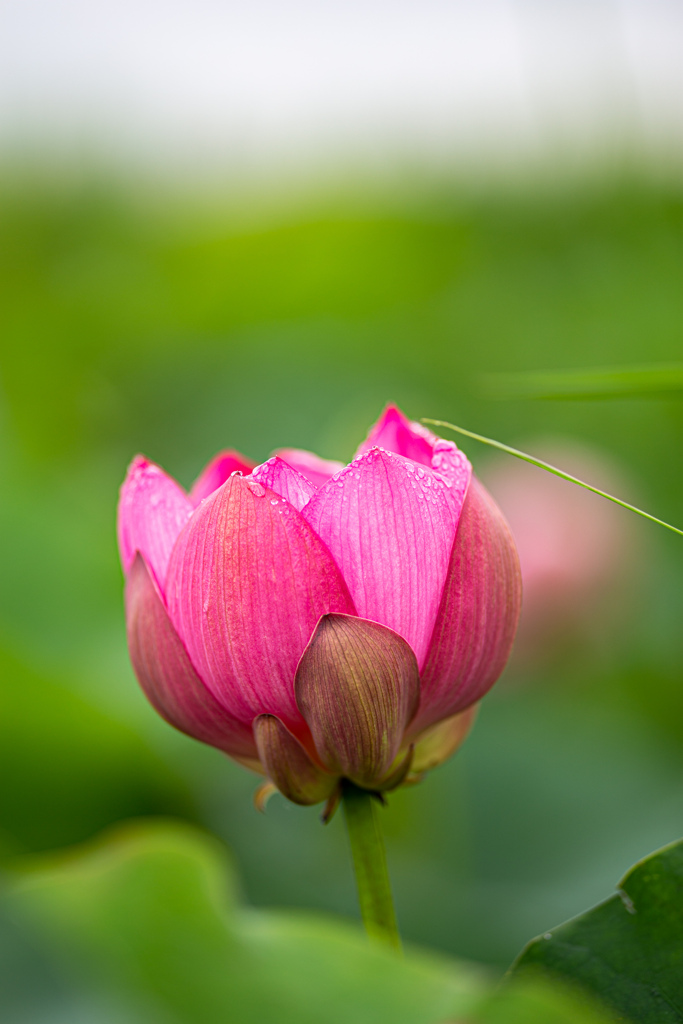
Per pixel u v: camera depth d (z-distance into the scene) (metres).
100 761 1.41
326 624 0.78
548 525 1.69
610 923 0.78
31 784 1.43
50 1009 0.70
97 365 2.82
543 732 1.65
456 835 1.48
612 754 1.60
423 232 3.07
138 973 0.70
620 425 2.19
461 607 0.80
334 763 0.80
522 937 1.22
